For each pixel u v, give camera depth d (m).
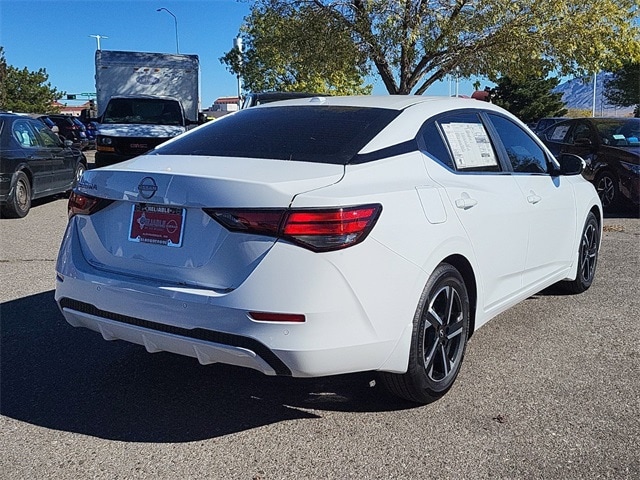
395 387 3.51
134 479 2.92
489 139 4.40
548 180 4.95
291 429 3.38
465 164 4.05
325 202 2.97
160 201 3.21
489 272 4.06
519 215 4.36
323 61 17.59
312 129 3.76
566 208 5.16
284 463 3.06
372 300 3.10
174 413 3.56
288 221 2.94
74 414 3.54
